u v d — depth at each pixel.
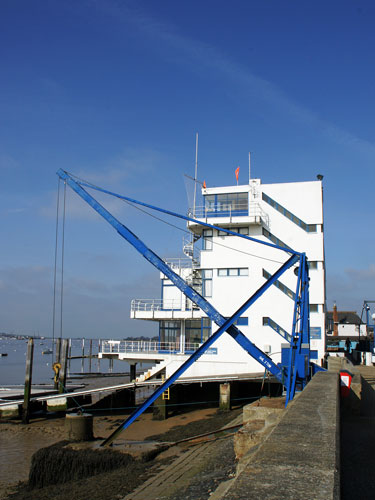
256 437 14.23
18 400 44.16
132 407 47.88
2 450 32.41
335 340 81.75
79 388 55.94
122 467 24.08
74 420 30.77
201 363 44.81
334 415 8.34
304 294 28.58
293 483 4.26
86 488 20.66
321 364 40.34
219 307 45.75
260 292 27.66
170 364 45.41
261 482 4.29
